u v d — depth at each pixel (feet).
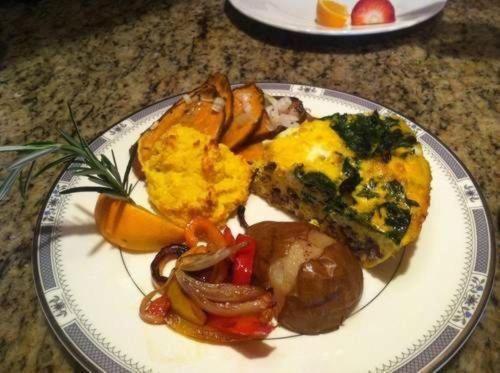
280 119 1.04
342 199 0.84
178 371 0.69
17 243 0.92
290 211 0.95
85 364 0.69
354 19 1.42
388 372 0.69
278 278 0.74
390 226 0.80
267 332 0.72
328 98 1.13
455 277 0.80
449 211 0.90
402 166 0.87
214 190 0.90
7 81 1.36
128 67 1.40
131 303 0.78
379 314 0.77
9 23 1.60
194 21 1.57
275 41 1.47
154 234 0.84
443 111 1.23
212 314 0.73
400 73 1.35
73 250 0.85
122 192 0.84
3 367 0.74
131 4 1.67
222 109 1.01
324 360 0.71
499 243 0.90
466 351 0.76
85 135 1.17
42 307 0.76
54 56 1.45
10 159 1.11
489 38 1.49
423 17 1.42
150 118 1.09
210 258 0.75
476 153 1.11
